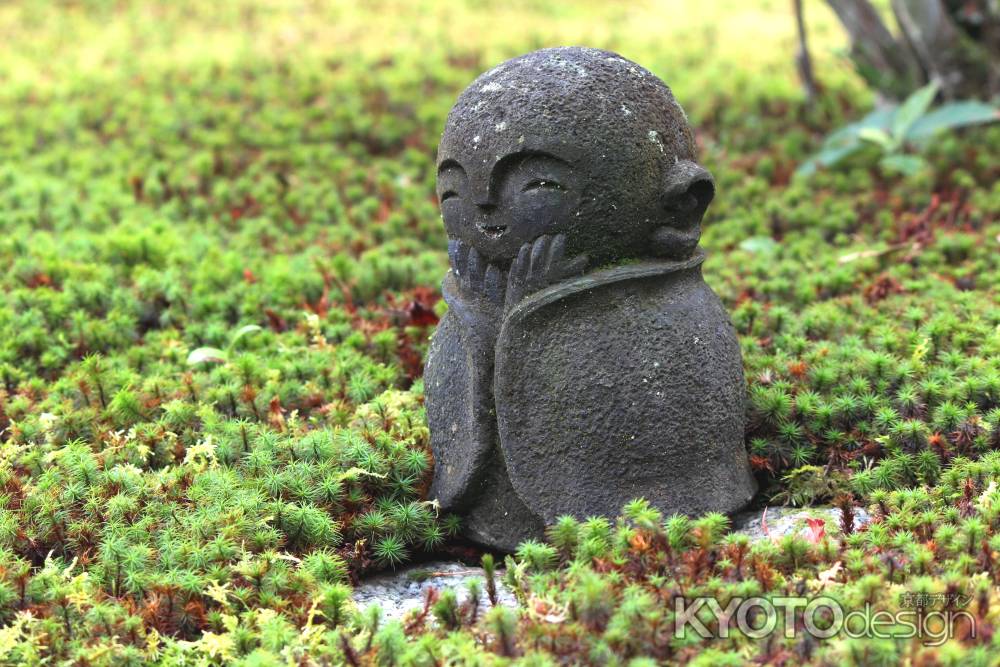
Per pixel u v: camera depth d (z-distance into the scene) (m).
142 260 4.98
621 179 3.05
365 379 3.91
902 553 2.79
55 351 4.21
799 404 3.52
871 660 2.37
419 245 5.41
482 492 3.27
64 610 2.73
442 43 8.84
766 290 4.54
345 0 10.51
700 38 9.21
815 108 6.95
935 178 5.74
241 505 3.05
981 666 2.33
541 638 2.52
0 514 3.09
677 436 3.09
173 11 10.17
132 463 3.43
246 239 5.41
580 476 3.09
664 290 3.15
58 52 8.99
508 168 3.07
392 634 2.57
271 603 2.82
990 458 3.19
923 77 6.59
